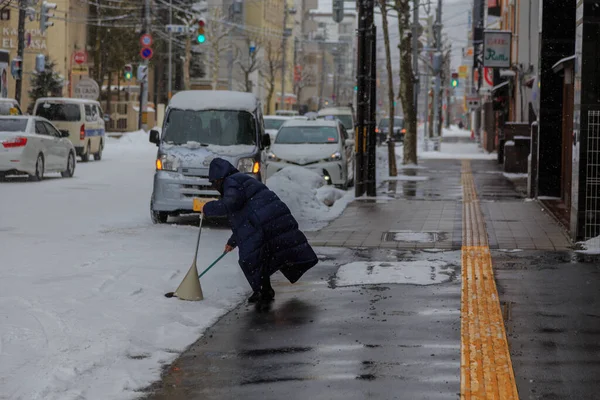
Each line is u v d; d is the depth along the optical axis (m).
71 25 68.56
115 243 13.97
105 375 7.16
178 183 16.73
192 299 9.97
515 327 8.78
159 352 7.88
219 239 14.80
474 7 68.56
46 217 17.55
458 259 12.94
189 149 16.98
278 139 26.02
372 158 23.20
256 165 17.20
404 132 38.69
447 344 8.11
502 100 41.00
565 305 9.80
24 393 6.59
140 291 10.30
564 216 17.81
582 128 13.94
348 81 150.25
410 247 14.13
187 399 6.62
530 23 39.75
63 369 7.18
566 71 19.77
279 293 10.58
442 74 88.12
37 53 61.91
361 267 12.20
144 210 19.22
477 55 63.19
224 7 95.81
